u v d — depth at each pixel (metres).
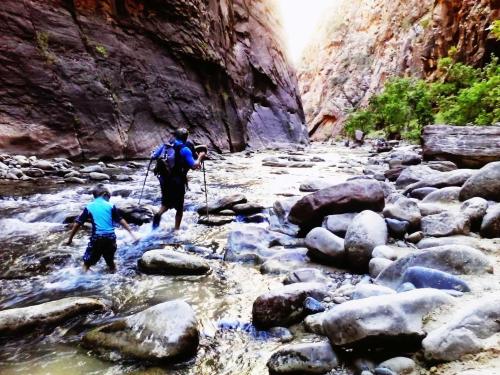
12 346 2.62
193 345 2.52
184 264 3.96
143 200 7.51
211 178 10.98
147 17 16.72
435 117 23.31
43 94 11.48
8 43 10.92
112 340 2.56
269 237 4.85
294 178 10.98
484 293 2.54
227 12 26.78
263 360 2.45
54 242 4.96
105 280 3.84
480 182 4.68
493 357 1.91
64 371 2.34
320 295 3.06
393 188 7.14
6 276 3.92
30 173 9.46
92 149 12.46
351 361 2.22
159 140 15.63
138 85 15.33
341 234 4.53
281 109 34.81
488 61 28.19
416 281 2.76
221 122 21.77
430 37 39.22
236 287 3.63
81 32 13.44
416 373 1.99
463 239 3.78
